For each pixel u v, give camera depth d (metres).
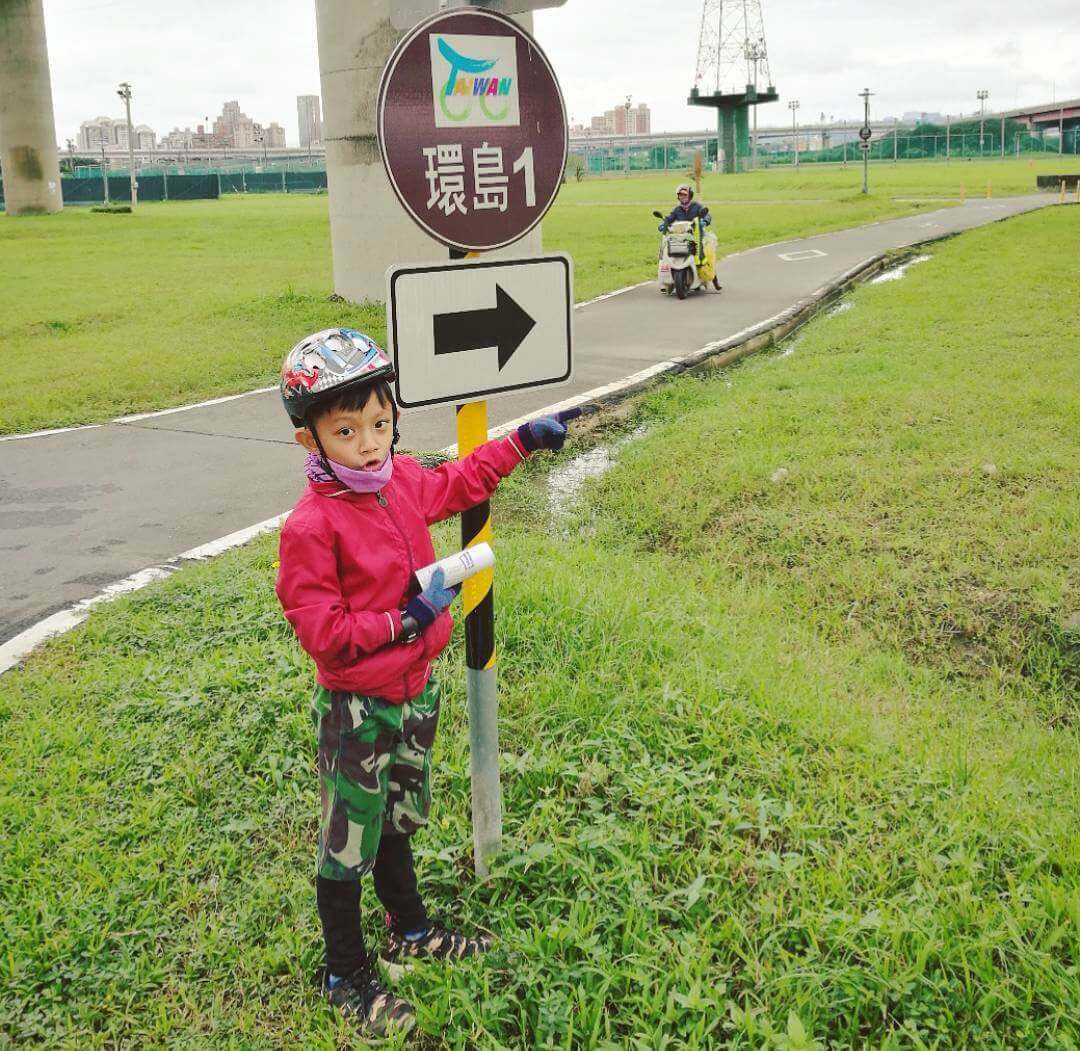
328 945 2.57
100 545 6.09
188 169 146.88
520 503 6.66
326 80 14.01
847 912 2.68
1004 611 4.86
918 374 9.14
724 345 11.21
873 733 3.70
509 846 3.02
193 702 3.88
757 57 95.19
